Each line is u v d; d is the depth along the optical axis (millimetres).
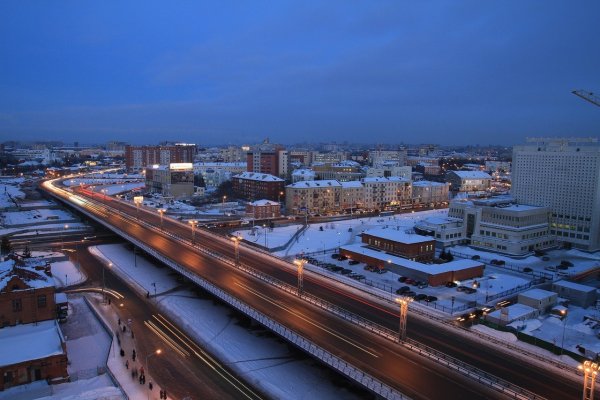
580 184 144250
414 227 160500
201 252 116938
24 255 121375
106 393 55156
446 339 65188
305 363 65938
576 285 97000
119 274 111125
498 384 51875
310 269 111125
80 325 79062
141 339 74000
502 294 95938
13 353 60031
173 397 57094
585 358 65938
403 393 49656
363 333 66000
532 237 142125
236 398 57281
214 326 78688
